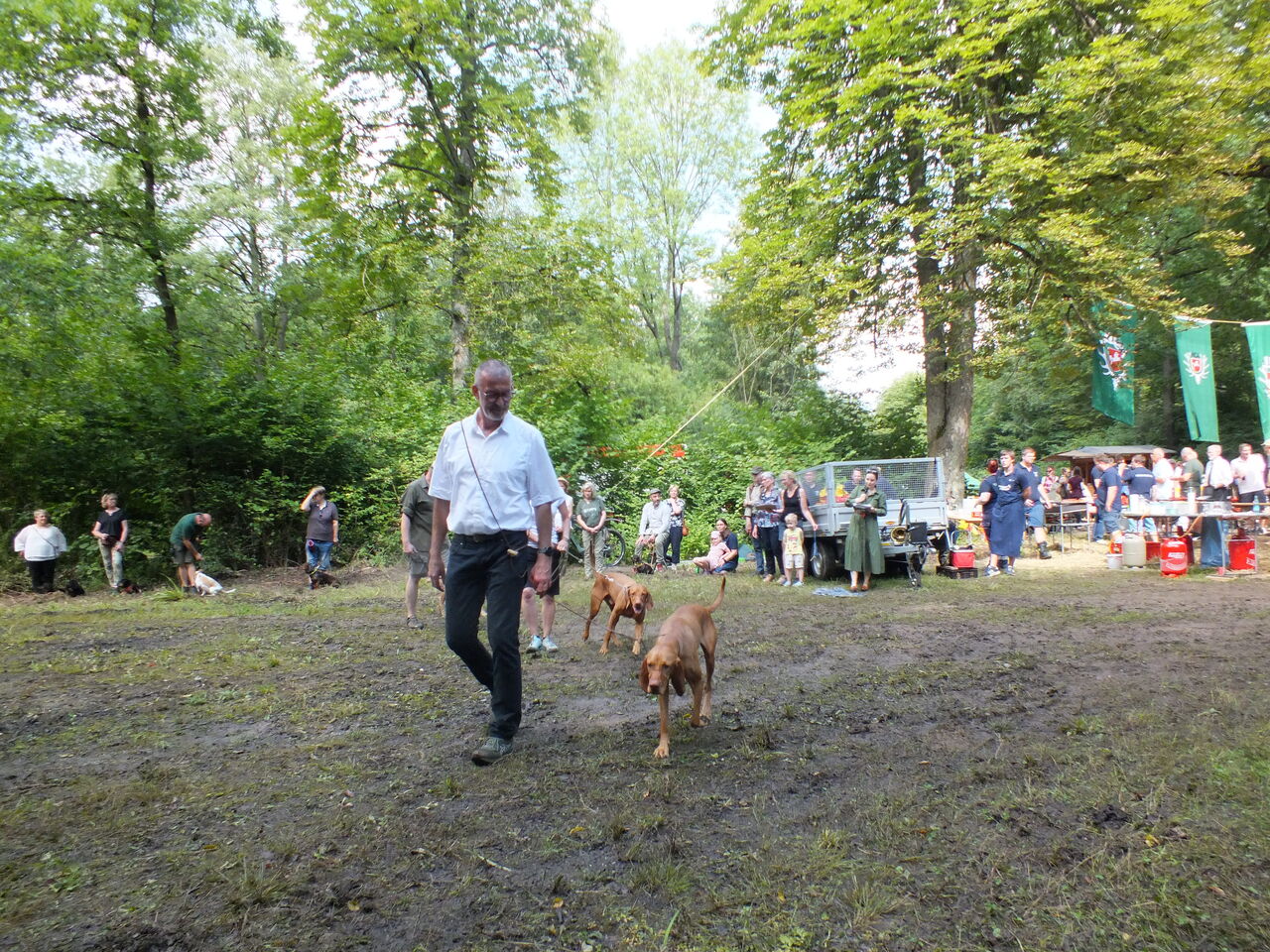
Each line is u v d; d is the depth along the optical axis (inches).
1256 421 1115.3
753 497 516.1
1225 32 522.3
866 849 118.8
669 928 98.7
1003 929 96.7
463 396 745.0
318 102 755.4
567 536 269.9
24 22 623.5
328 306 833.5
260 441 612.7
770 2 650.8
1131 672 218.5
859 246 651.5
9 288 737.0
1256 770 140.2
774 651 266.8
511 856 119.8
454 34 767.1
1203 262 863.7
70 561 572.4
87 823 132.6
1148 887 104.7
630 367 1168.8
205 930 99.7
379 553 600.4
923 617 329.4
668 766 156.4
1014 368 796.6
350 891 109.7
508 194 903.7
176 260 798.5
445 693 218.8
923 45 596.1
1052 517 748.6
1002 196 568.1
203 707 206.7
